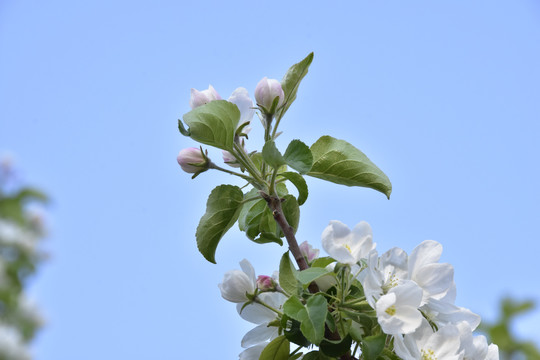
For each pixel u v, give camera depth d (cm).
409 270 65
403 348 63
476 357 64
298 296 66
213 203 69
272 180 67
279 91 69
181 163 69
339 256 63
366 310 64
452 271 65
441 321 66
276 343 66
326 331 64
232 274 68
